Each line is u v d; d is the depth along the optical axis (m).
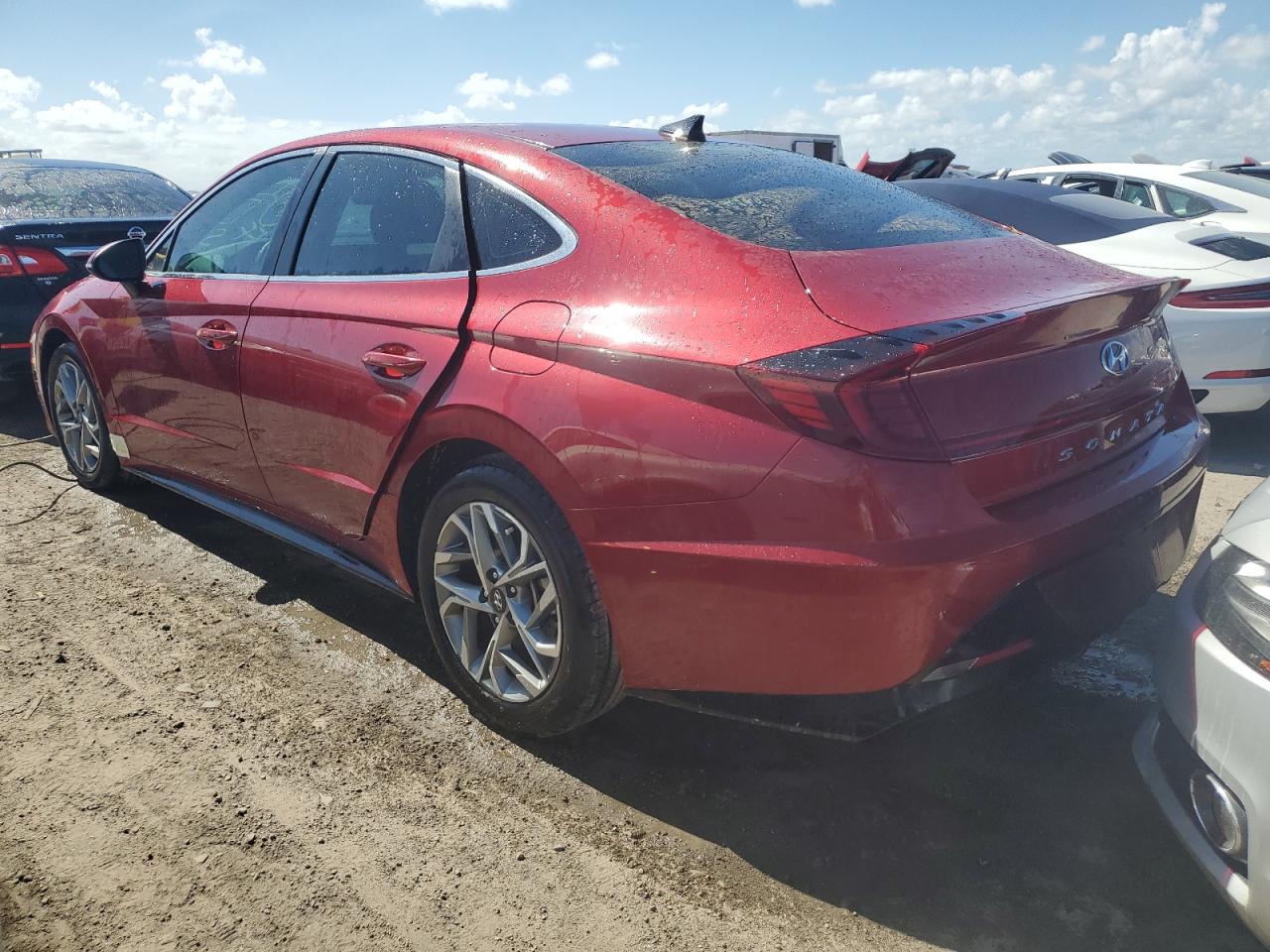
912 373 1.78
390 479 2.56
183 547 3.76
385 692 2.72
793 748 2.44
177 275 3.49
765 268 2.02
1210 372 4.57
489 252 2.45
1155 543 2.14
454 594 2.48
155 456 3.71
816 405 1.75
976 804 2.20
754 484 1.82
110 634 3.05
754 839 2.11
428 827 2.16
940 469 1.78
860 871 2.01
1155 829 2.10
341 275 2.81
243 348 3.01
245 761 2.40
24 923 1.89
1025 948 1.79
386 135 2.91
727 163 2.70
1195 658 1.68
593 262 2.21
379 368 2.52
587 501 2.04
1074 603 1.94
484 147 2.61
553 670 2.26
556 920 1.89
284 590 3.38
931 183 5.95
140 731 2.52
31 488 4.48
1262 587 1.59
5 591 3.35
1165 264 4.71
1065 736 2.45
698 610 1.95
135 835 2.13
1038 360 1.96
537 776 2.34
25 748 2.45
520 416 2.14
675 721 2.56
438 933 1.86
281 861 2.05
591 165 2.47
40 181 6.49
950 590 1.76
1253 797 1.52
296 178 3.14
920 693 1.87
